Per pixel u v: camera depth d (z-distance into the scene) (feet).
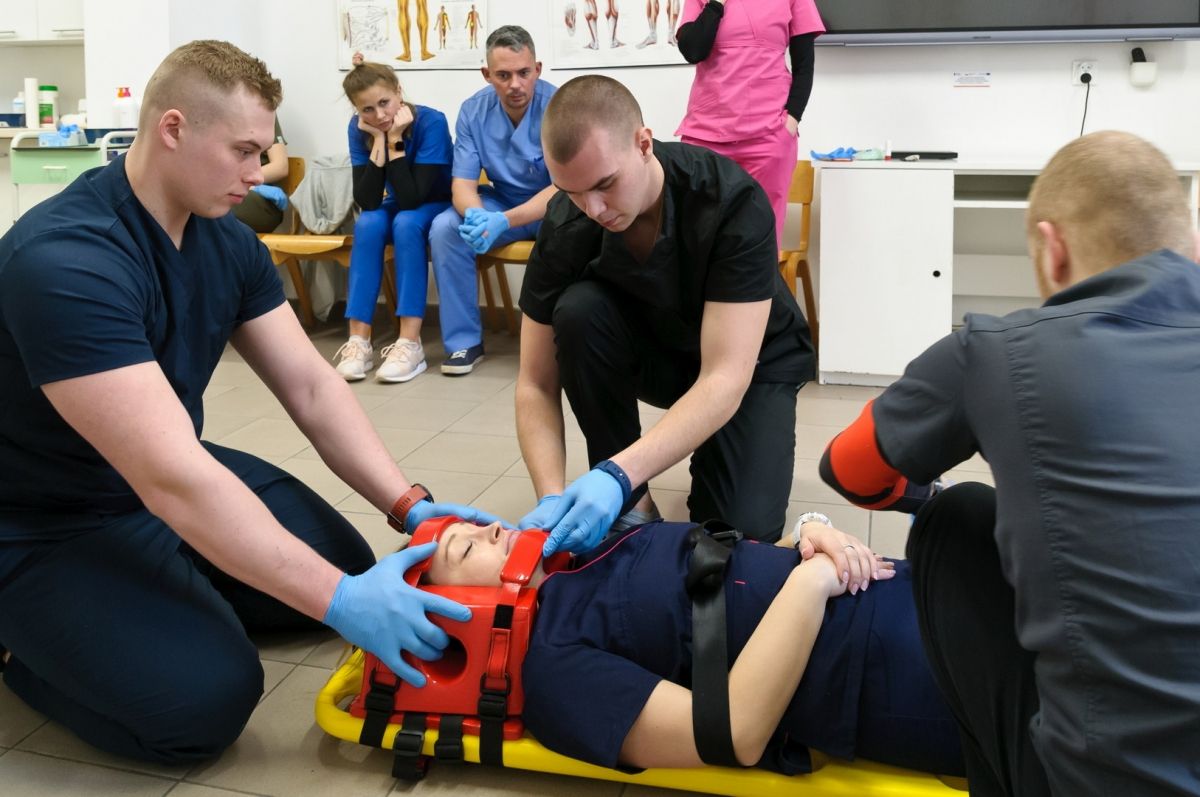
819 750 3.97
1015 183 11.64
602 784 4.19
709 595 4.01
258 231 12.72
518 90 11.07
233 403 10.05
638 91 12.73
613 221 4.96
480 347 11.63
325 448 5.23
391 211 12.00
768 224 5.41
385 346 12.49
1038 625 2.69
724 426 6.08
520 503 7.30
